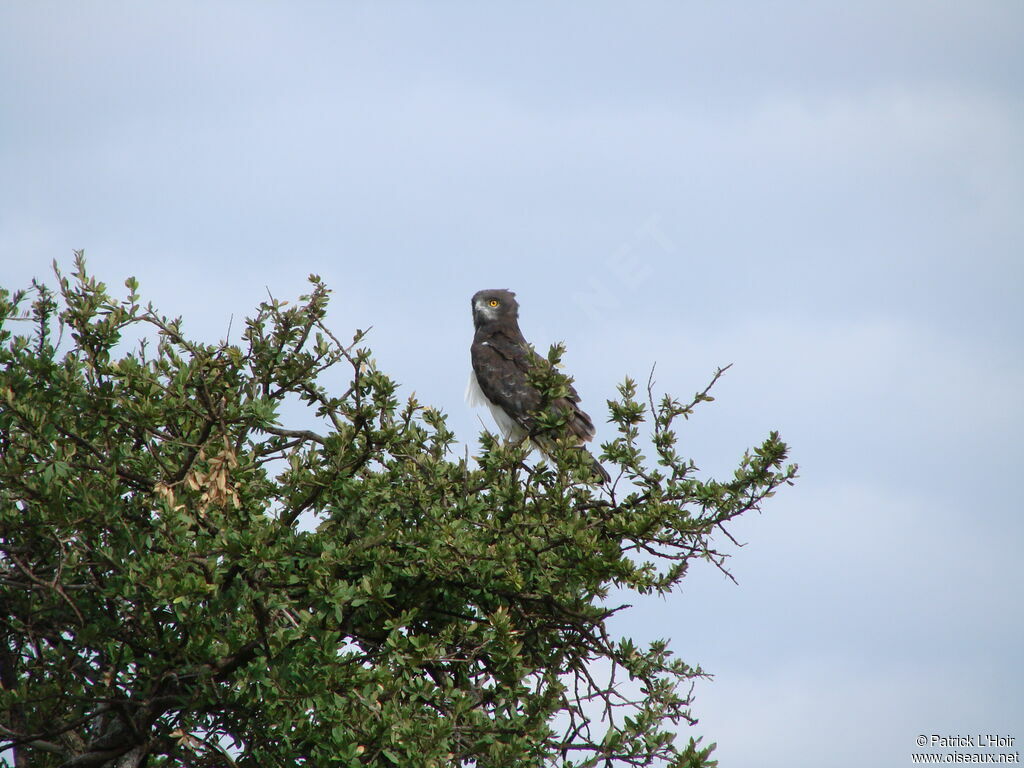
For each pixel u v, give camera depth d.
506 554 11.64
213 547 10.48
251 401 12.00
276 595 10.87
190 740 10.73
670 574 12.46
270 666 10.66
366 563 11.66
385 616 12.41
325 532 12.18
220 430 11.30
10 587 11.80
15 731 11.39
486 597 12.45
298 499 12.09
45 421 10.83
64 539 10.68
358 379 12.30
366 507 12.44
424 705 11.48
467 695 11.09
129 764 12.47
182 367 11.94
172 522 10.20
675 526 12.19
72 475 10.94
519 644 11.76
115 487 10.64
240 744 11.24
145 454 11.95
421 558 11.98
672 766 11.48
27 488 10.55
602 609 12.31
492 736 11.09
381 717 10.27
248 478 11.32
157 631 10.91
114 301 12.05
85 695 11.50
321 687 10.37
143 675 11.35
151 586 9.98
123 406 11.49
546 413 12.43
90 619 11.45
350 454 12.20
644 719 12.00
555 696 12.21
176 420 11.67
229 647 10.76
